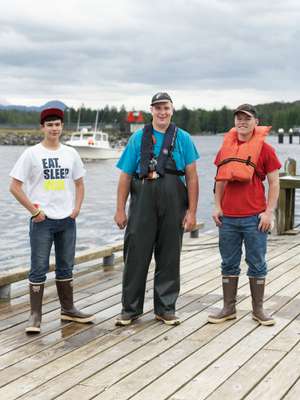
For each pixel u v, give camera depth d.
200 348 4.28
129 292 4.88
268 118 170.00
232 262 4.91
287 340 4.44
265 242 4.84
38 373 3.83
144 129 4.84
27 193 4.77
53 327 4.82
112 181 33.78
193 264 7.34
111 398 3.46
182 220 4.89
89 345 4.37
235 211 4.79
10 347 4.33
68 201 4.79
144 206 4.81
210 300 5.63
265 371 3.83
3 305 5.55
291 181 9.60
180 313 5.21
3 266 10.16
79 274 6.85
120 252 7.96
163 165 4.77
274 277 6.52
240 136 4.76
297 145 104.94
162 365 3.96
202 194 24.73
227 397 3.46
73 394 3.51
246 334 4.59
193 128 184.00
